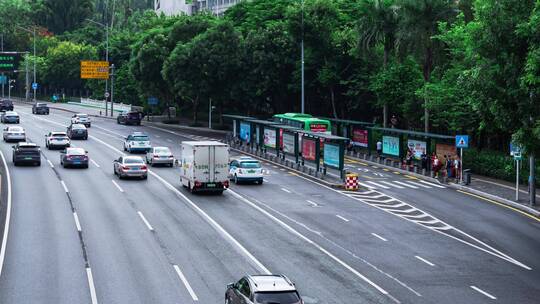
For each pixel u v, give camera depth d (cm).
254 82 9431
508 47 3397
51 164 6075
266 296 2019
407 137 6756
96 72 12175
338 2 9756
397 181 5619
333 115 9481
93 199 4438
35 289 2552
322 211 4234
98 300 2433
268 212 4150
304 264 2992
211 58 9425
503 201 4697
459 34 6297
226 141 8131
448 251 3312
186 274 2783
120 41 14162
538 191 5091
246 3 11469
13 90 19088
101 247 3200
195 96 10188
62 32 19975
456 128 6297
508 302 2542
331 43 8638
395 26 7494
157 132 9294
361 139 7219
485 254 3275
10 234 3434
